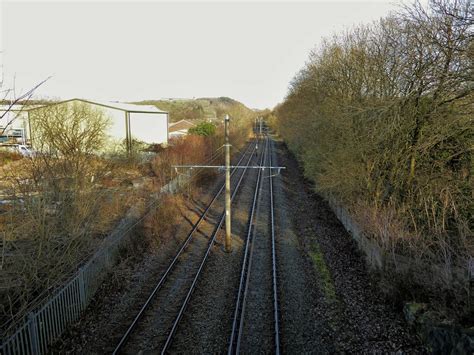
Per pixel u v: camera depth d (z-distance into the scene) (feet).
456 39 37.01
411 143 46.55
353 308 33.24
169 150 98.02
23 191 33.68
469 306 26.18
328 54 83.15
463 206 37.78
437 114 42.37
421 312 28.45
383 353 26.63
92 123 87.30
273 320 31.53
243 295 35.81
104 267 38.68
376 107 47.01
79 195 39.22
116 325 30.83
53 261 31.89
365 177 54.19
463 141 40.68
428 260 34.12
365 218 45.85
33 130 71.87
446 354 23.67
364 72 62.03
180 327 30.63
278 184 93.91
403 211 42.98
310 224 59.72
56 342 27.99
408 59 45.68
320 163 75.66
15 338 23.22
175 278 39.81
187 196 76.43
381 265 36.81
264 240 51.78
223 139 146.41
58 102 86.53
